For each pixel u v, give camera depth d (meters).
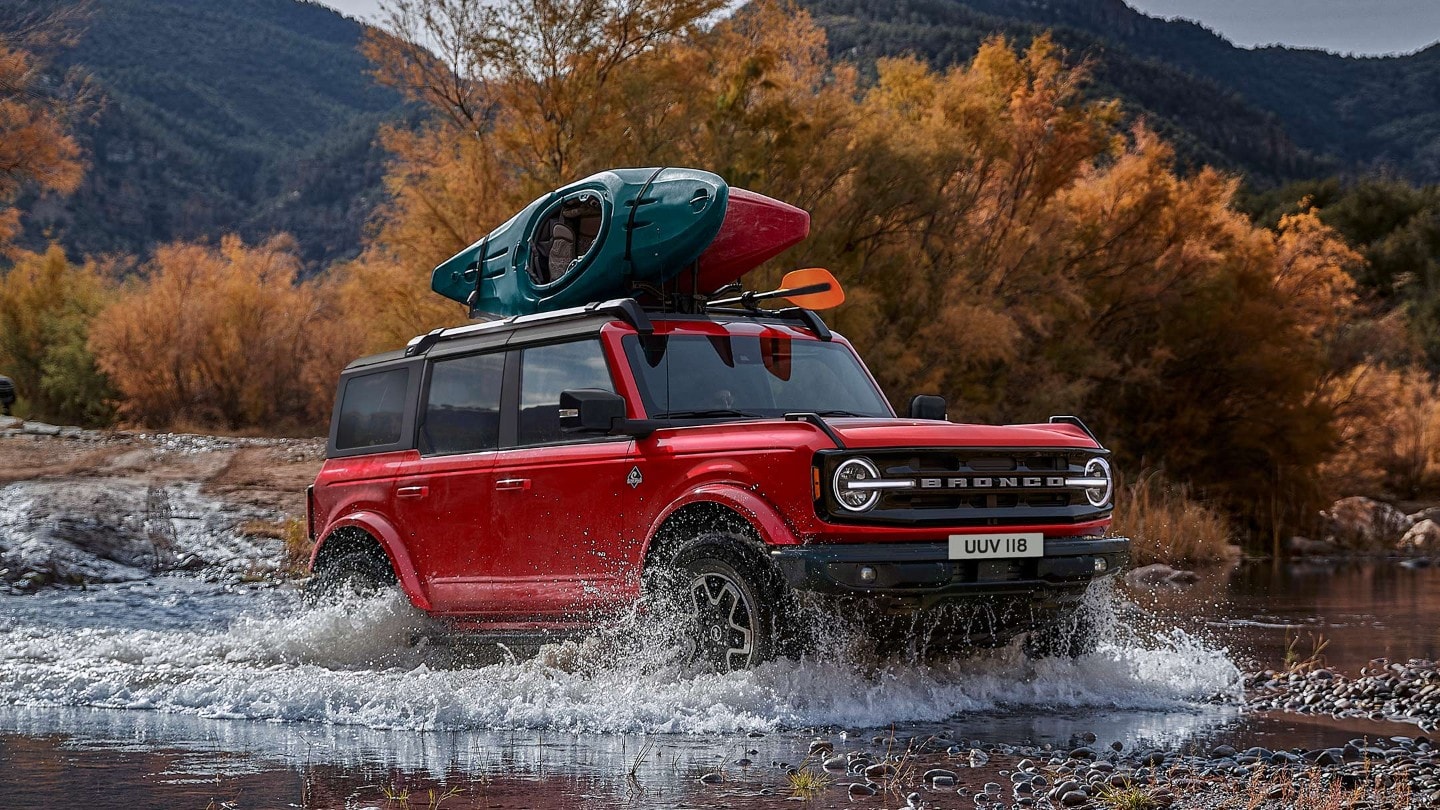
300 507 17.84
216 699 7.03
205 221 149.50
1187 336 24.48
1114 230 24.19
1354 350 26.86
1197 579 15.73
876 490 6.21
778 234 8.46
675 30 19.69
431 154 20.58
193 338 35.50
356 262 21.64
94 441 26.36
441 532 7.91
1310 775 5.29
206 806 4.68
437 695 6.70
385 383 8.64
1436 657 9.04
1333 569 18.06
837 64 22.31
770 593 6.27
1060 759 5.47
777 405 7.35
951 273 20.69
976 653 7.13
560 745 5.77
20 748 5.80
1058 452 6.79
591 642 7.13
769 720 6.09
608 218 8.21
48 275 43.09
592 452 7.10
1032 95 22.41
